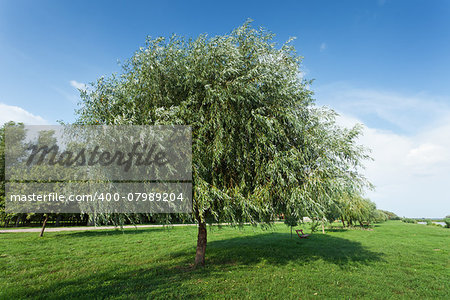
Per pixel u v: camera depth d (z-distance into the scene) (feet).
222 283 25.34
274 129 26.91
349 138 31.22
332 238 68.74
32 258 39.45
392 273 30.60
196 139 25.61
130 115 25.82
